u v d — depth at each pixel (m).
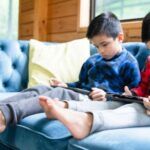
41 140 1.07
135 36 2.13
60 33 2.99
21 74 2.08
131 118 1.07
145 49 1.71
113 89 1.52
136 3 2.37
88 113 1.03
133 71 1.51
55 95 1.35
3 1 3.70
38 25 3.11
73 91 1.43
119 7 2.54
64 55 2.07
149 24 1.30
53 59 2.04
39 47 2.11
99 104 1.23
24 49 2.15
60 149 1.03
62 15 2.96
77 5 2.75
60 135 1.05
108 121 1.01
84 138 0.96
